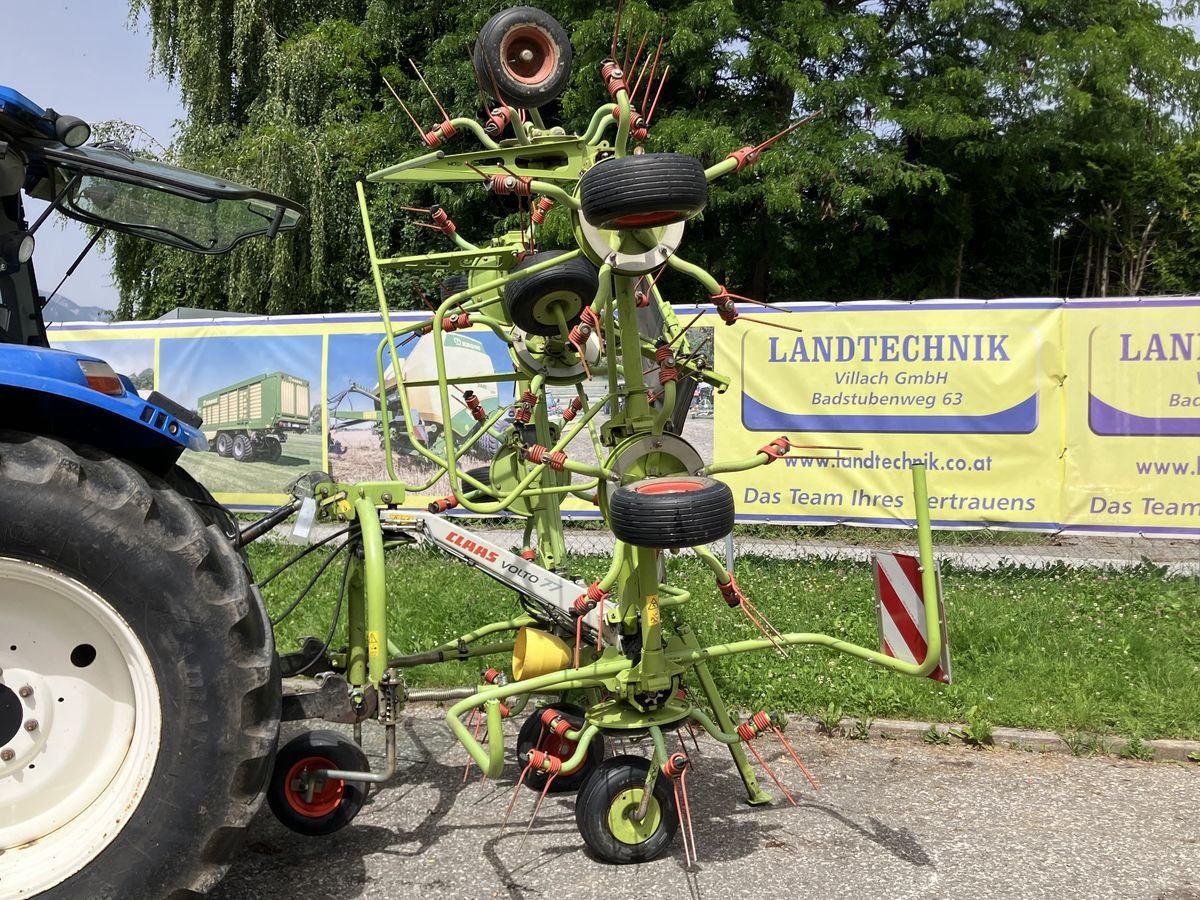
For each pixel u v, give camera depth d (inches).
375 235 577.0
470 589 254.5
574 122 468.1
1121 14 534.9
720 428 296.4
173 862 98.7
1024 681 194.5
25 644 102.2
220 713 99.9
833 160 473.4
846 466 291.3
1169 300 274.4
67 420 109.5
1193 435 275.9
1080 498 281.9
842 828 139.8
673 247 123.5
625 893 121.0
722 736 140.6
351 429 326.0
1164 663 202.4
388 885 123.0
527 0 498.0
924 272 643.5
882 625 137.9
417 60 635.5
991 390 283.4
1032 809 146.9
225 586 102.2
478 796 151.3
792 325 291.0
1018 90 514.6
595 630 140.6
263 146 560.1
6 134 117.0
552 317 150.6
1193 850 133.1
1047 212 696.4
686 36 446.9
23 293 136.3
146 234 154.2
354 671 133.0
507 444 160.6
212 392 334.6
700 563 288.7
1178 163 675.4
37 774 102.5
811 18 479.5
